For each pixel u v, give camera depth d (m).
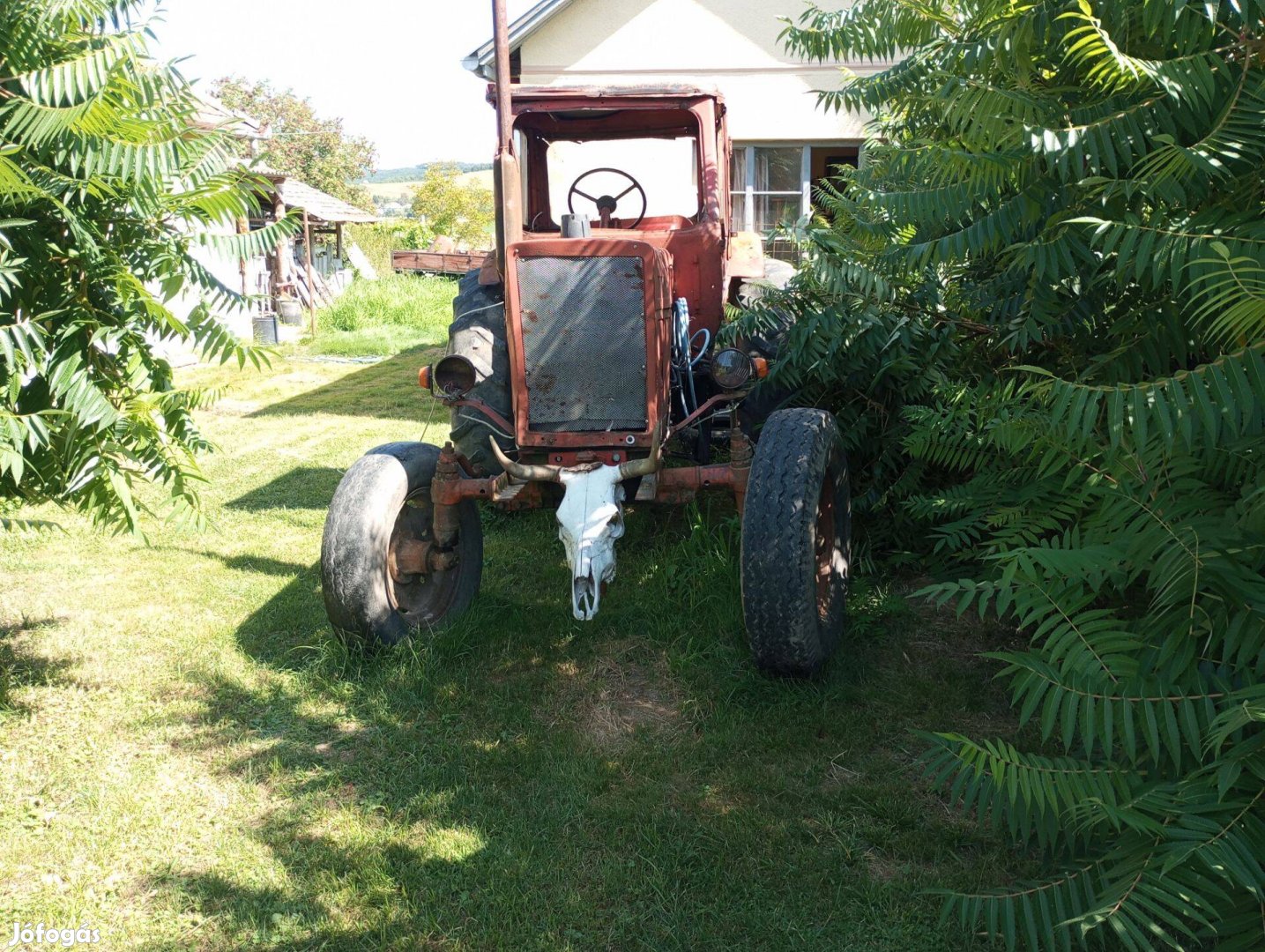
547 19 10.84
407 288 19.56
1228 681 2.32
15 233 3.03
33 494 3.47
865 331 4.37
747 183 11.37
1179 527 2.37
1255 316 2.10
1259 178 2.63
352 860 2.85
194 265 3.32
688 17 10.85
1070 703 2.32
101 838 2.97
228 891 2.74
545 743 3.43
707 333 4.71
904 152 3.32
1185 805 2.12
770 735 3.41
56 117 2.90
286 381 11.59
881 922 2.55
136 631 4.42
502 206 3.97
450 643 4.04
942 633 4.10
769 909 2.61
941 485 4.64
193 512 3.51
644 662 3.99
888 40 4.23
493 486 4.06
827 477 3.93
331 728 3.59
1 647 4.24
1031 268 3.69
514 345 3.97
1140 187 2.59
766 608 3.47
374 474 4.01
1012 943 2.17
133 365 3.24
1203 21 2.71
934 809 3.01
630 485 4.12
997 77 3.32
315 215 20.67
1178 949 1.91
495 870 2.78
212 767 3.36
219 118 12.25
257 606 4.69
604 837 2.93
